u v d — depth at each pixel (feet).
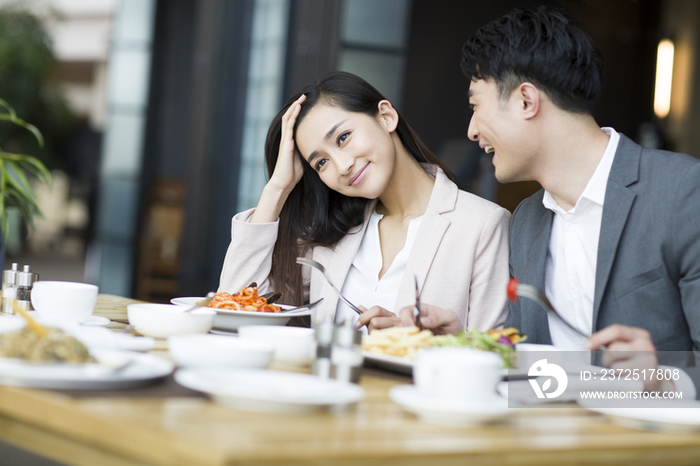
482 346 3.82
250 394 2.65
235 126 17.17
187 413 2.57
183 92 19.85
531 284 5.10
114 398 2.72
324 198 6.07
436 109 15.92
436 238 5.63
